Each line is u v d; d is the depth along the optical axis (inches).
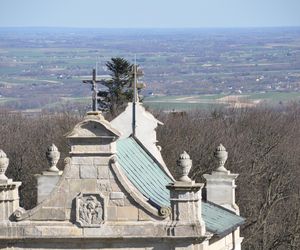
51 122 7672.2
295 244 6013.8
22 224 2859.3
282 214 6171.3
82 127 2842.0
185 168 2844.5
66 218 2851.9
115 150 2876.5
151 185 3088.1
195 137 6702.8
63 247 2859.3
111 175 2842.0
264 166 6811.0
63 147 6338.6
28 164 6348.4
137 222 2837.1
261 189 6579.7
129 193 2837.1
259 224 5915.4
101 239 2839.6
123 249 2847.0
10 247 2869.1
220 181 3425.2
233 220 3339.1
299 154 7795.3
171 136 6481.3
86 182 2847.0
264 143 7578.7
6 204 2871.6
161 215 2837.1
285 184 6766.7
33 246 2866.6
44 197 3211.1
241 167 6441.9
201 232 2832.2
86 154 2844.5
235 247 3368.6
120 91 7204.7
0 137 6924.2
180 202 2832.2
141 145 3267.7
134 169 3117.6
